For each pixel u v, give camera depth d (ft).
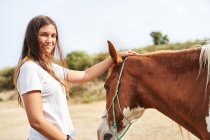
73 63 102.47
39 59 10.98
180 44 98.22
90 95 73.82
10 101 89.20
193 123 11.73
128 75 12.92
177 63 12.19
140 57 12.96
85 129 37.22
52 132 10.14
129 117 13.06
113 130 13.24
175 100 11.95
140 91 12.75
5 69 116.98
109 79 13.41
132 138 30.66
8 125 45.65
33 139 10.87
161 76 12.34
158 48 105.60
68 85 12.29
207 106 11.19
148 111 44.09
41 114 10.32
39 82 10.53
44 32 11.16
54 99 10.84
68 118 11.18
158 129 33.14
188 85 11.78
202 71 11.59
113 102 13.11
